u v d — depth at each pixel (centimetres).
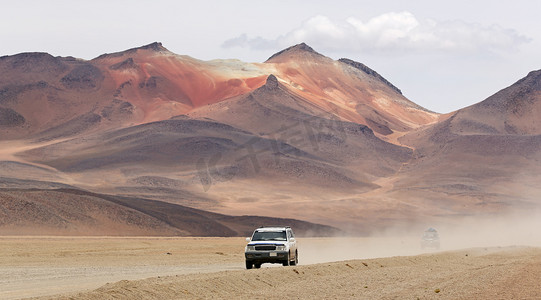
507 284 3169
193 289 2786
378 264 4531
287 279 3397
